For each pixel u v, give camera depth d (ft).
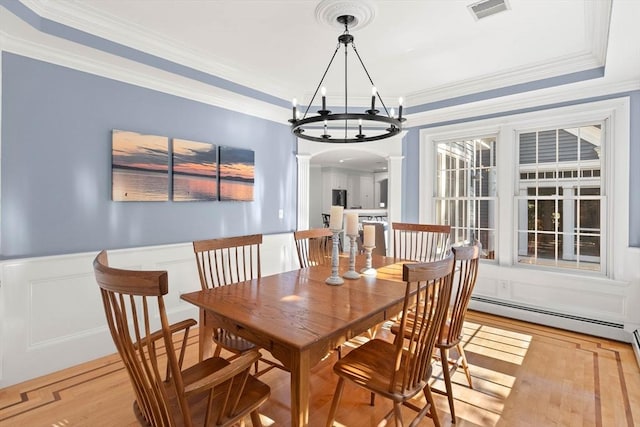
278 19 7.94
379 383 5.09
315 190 35.76
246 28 8.39
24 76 7.68
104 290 3.90
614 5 6.07
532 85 10.76
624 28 6.87
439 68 10.80
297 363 4.50
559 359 8.75
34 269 7.79
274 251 13.34
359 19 7.85
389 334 10.49
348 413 6.57
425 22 8.02
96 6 7.45
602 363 8.53
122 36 8.31
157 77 9.74
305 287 6.84
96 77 8.81
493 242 12.72
